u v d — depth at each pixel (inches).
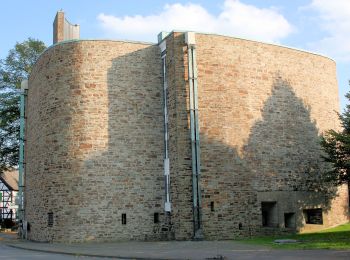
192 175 942.4
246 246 772.6
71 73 1005.2
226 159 983.0
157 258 628.7
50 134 1016.2
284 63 1101.1
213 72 999.6
